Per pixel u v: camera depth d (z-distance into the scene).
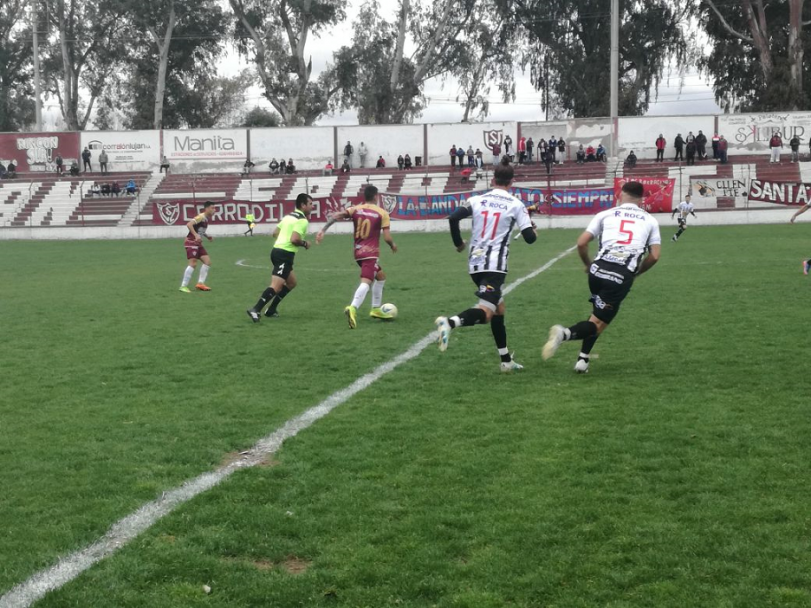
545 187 40.62
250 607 3.39
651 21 54.19
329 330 10.59
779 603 3.31
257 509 4.37
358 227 10.97
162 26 59.66
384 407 6.50
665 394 6.66
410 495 4.54
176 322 11.61
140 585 3.58
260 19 55.19
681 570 3.60
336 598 3.45
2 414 6.53
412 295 14.17
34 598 3.47
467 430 5.78
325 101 60.38
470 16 57.00
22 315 12.59
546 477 4.77
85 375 8.04
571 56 57.00
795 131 45.25
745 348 8.45
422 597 3.44
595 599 3.38
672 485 4.58
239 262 22.88
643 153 46.47
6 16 63.78
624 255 7.38
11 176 48.97
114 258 25.66
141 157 49.84
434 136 48.44
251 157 49.53
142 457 5.32
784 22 53.03
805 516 4.11
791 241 24.17
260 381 7.59
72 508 4.44
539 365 7.98
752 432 5.52
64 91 65.94
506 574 3.60
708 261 18.44
